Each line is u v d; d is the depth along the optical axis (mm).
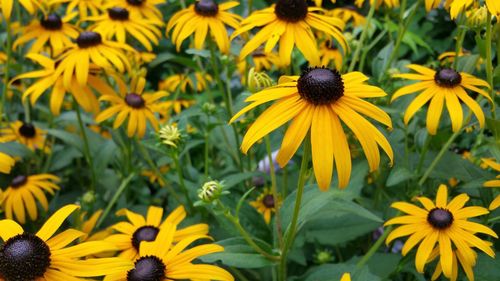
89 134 666
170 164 659
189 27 569
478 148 555
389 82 576
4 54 712
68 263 379
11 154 580
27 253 367
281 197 603
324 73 389
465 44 851
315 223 557
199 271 404
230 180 550
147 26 643
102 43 577
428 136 518
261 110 525
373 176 591
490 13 468
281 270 450
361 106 393
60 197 652
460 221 463
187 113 587
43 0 641
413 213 476
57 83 568
